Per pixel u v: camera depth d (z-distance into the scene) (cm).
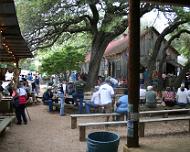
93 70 2339
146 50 3272
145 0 841
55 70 2894
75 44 3138
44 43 2339
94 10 2255
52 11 2020
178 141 893
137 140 793
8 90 1875
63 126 1270
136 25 766
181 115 1508
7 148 924
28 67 6069
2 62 2219
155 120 1102
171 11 2000
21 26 2066
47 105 1814
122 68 3155
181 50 3762
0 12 789
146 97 1509
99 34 2336
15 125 1284
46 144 982
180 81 2208
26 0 1995
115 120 1280
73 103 1706
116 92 2048
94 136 735
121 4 1956
